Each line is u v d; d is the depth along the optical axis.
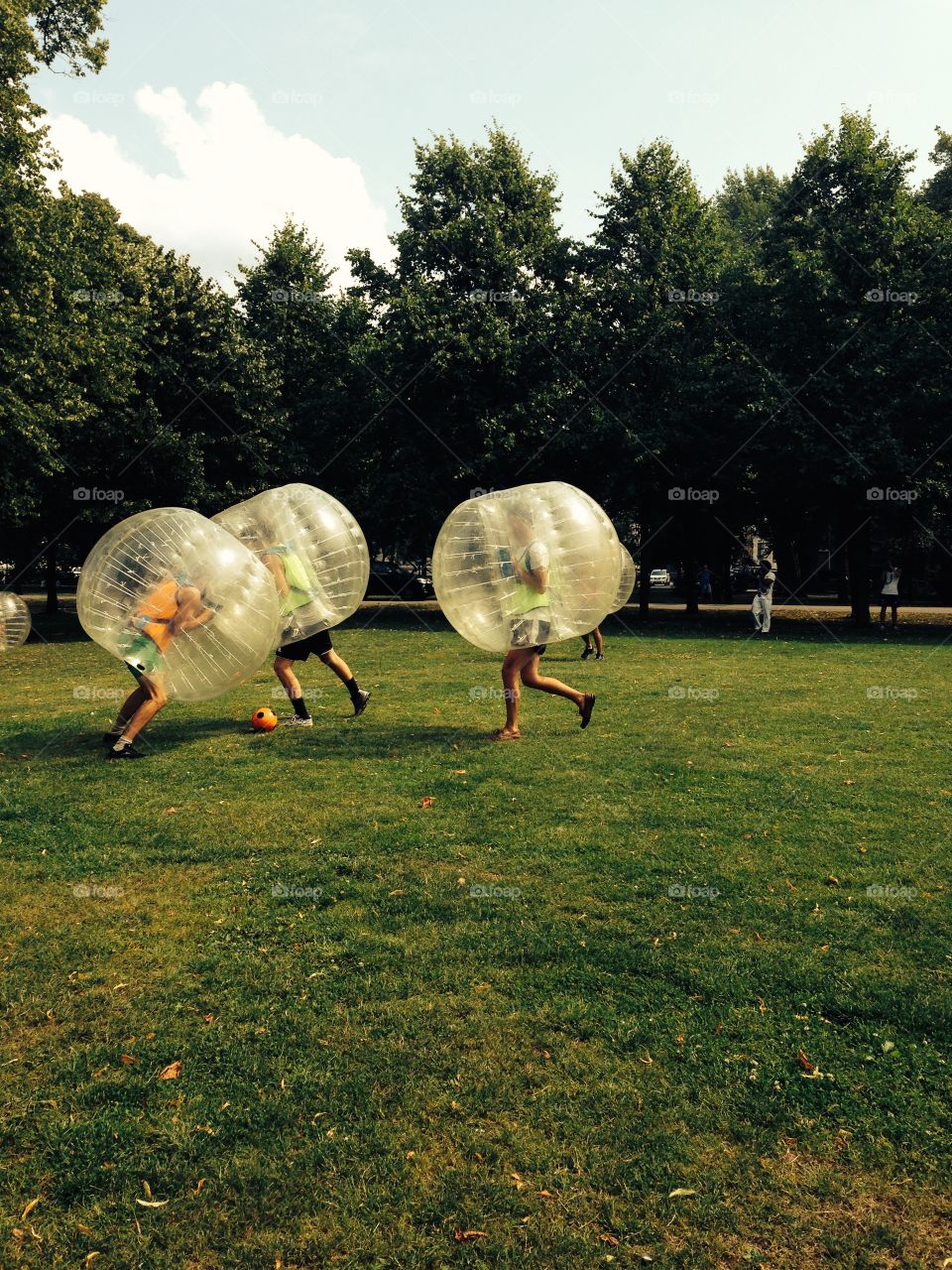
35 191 21.64
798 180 28.83
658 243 30.42
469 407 29.73
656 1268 2.75
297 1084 3.64
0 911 5.41
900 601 44.62
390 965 4.64
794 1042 3.90
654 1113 3.45
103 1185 3.13
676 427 29.14
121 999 4.34
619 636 24.16
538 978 4.48
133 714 9.77
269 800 7.66
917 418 26.47
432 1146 3.29
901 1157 3.20
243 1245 2.86
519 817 7.13
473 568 9.63
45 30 23.52
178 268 29.22
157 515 9.34
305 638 10.94
